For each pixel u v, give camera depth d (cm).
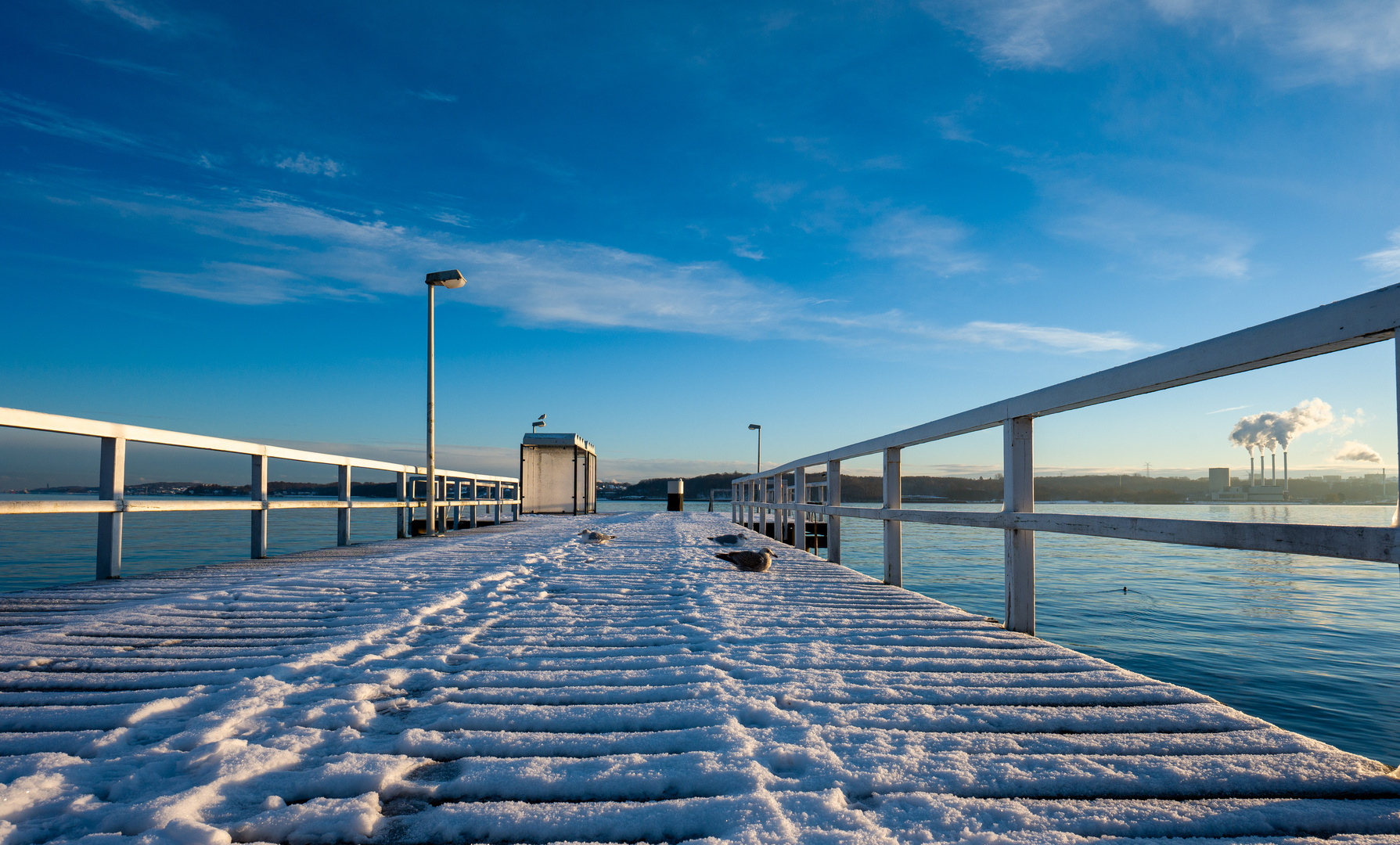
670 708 194
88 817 130
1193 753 167
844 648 274
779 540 1081
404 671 234
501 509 1511
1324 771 155
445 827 130
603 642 285
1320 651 1041
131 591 427
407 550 741
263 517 650
